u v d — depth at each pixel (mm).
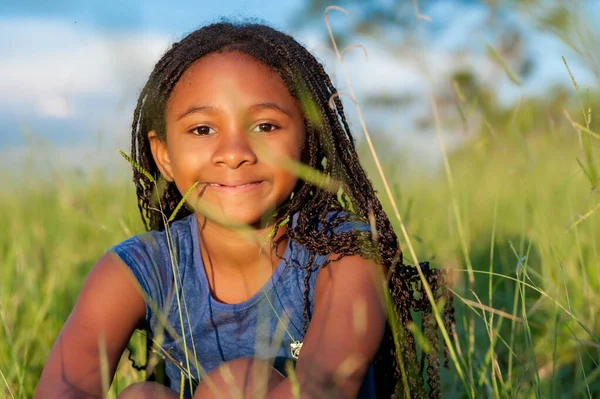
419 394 1836
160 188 2123
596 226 2645
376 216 1912
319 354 1655
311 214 1920
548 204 2299
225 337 1940
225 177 1803
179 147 1878
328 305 1750
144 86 2002
